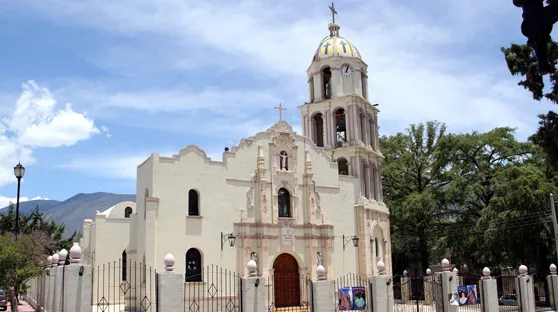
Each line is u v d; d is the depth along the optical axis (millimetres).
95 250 42594
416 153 61781
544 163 49500
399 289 52938
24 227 65875
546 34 4656
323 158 44375
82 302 19484
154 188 36594
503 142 52438
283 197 41969
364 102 49406
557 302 34062
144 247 35906
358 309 28641
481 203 53625
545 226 43406
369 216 46250
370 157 49469
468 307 35906
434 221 56312
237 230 39094
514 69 24641
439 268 42906
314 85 50156
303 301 40250
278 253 40094
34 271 34781
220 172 39344
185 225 37219
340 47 49656
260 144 41469
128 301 37156
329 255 41938
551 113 22891
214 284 37312
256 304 22641
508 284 45375
